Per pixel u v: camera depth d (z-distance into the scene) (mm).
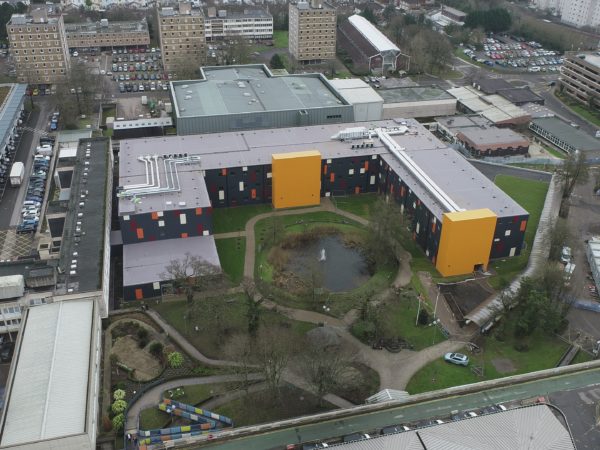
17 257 132750
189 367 101062
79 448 78625
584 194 165250
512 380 93250
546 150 195250
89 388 84688
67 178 150500
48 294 103500
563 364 102750
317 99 189750
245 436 84688
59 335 94562
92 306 101625
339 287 125375
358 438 82250
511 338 109438
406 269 129750
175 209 127938
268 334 107250
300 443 82750
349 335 109438
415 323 112875
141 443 84125
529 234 143500
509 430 80375
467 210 126438
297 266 132375
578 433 82500
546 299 107438
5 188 163500
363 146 160000
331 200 158875
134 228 127875
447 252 124062
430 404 90000
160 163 148500
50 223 126750
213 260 124125
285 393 96625
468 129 198250
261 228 144625
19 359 89938
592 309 117750
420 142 163375
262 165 150250
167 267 117750
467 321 112750
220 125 172375
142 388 95875
